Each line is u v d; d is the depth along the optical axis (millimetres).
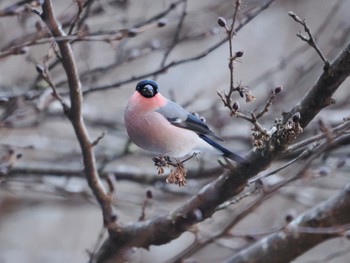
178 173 7676
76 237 18297
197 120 8703
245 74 17562
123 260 9266
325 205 8969
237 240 10031
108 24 10859
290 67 16891
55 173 12250
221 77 17703
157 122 8539
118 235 9117
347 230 8938
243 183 8352
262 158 8000
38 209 16344
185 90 17250
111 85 9578
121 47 10805
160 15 9930
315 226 8898
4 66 14422
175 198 12898
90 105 15219
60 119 13508
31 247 17766
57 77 12008
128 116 8688
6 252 16453
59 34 7902
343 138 10055
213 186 8531
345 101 13062
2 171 9438
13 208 15578
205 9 12258
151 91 8641
